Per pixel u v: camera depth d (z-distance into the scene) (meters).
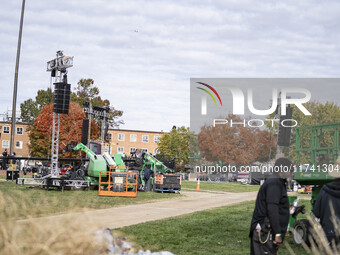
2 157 32.88
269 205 5.57
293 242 9.72
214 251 9.21
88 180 29.17
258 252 5.70
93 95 92.69
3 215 4.14
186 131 84.81
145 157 32.44
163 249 9.06
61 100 30.62
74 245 4.15
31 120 101.69
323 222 5.98
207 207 19.61
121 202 20.73
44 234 4.10
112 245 4.61
